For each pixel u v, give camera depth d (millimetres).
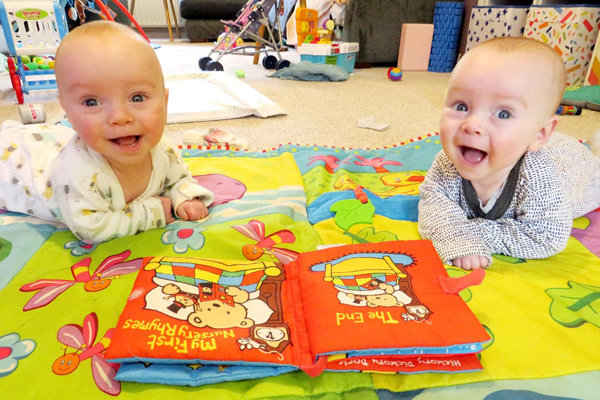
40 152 905
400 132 1601
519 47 667
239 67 2990
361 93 2252
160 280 671
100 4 1878
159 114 745
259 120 1726
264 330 602
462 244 782
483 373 565
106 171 798
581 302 684
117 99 693
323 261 732
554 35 2250
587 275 762
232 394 541
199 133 1389
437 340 561
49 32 2035
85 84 673
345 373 570
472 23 2760
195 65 2961
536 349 599
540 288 722
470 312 611
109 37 688
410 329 576
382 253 745
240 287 682
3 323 632
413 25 2943
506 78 649
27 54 1948
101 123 699
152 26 4840
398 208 982
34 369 561
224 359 553
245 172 1169
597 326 637
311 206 995
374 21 2984
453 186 854
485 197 833
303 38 2822
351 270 702
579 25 2141
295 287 693
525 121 671
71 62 673
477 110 681
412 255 738
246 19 2771
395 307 616
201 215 936
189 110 1688
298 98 2113
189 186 955
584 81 2232
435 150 1315
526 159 776
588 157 920
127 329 574
